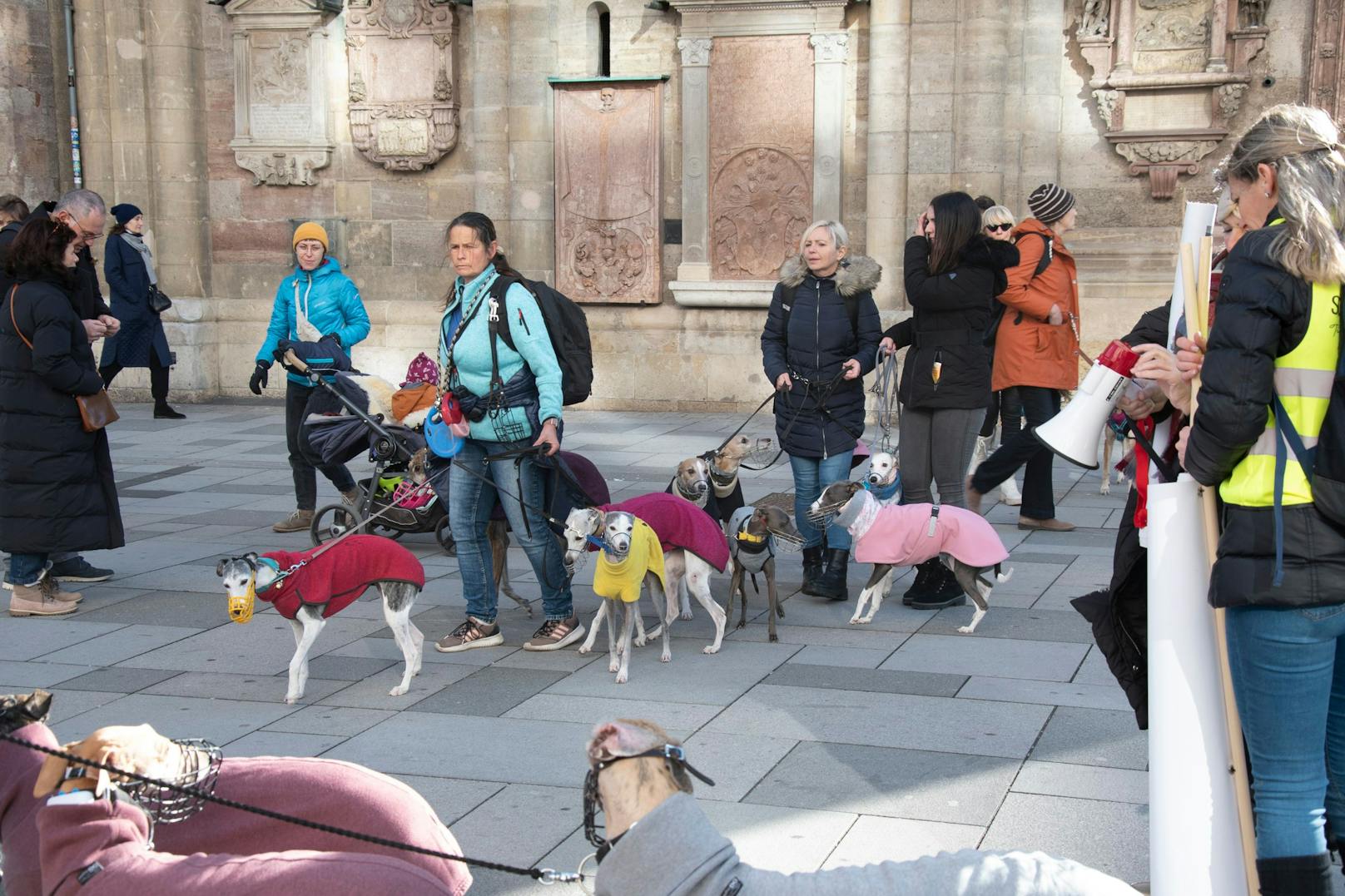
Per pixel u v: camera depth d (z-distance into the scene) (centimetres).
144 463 1302
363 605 790
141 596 805
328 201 1697
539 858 440
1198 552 346
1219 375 327
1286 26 1381
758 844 446
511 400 663
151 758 325
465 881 338
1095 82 1436
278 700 611
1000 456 901
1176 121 1423
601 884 272
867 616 732
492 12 1584
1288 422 328
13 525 750
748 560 693
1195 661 346
